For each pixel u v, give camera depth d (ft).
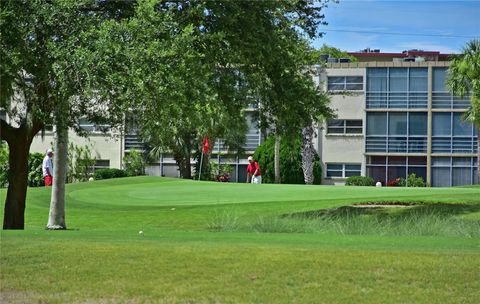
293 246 33.65
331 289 25.44
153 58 48.55
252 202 73.26
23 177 62.08
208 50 55.57
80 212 71.05
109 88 48.55
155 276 27.50
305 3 63.67
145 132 58.70
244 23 55.98
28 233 42.45
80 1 50.98
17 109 63.10
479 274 27.25
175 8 54.70
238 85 61.11
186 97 51.78
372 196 75.10
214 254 31.04
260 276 27.14
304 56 66.33
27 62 49.14
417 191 82.74
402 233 47.88
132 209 72.02
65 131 55.11
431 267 28.30
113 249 32.73
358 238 39.22
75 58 47.52
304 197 79.00
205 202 77.25
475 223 50.83
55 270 28.71
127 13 55.52
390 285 25.86
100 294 25.43
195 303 24.27
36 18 49.26
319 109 64.49
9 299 25.16
